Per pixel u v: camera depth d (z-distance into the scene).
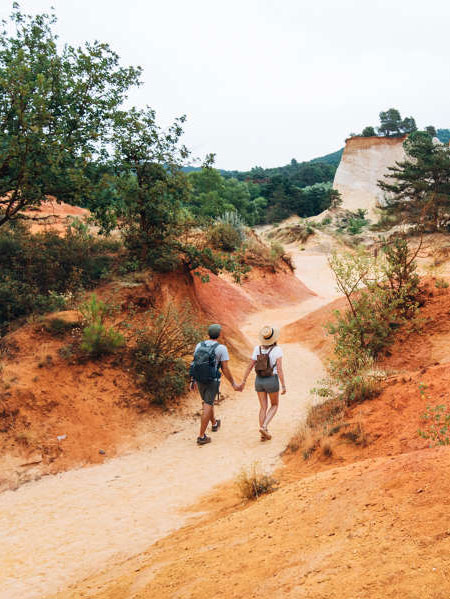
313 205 127.62
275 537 2.66
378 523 2.28
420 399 5.29
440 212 48.59
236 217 29.08
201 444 6.62
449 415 4.49
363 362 8.35
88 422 6.89
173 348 8.98
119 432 6.95
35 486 5.46
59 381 7.41
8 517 4.66
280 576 2.09
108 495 5.08
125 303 10.07
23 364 7.51
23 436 6.20
